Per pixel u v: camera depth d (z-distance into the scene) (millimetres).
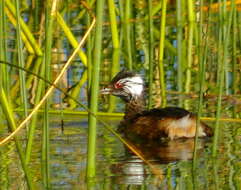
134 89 17016
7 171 12188
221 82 12320
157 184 11359
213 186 11242
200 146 13852
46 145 11047
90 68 13000
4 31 13914
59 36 23969
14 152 13344
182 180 11547
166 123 14531
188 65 21047
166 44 23344
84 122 15688
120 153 13305
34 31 24156
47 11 10820
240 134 14477
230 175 11781
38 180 11641
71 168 12195
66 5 26344
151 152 13445
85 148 13562
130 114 16422
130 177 11680
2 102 10555
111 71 20359
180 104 17328
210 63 20266
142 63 21391
